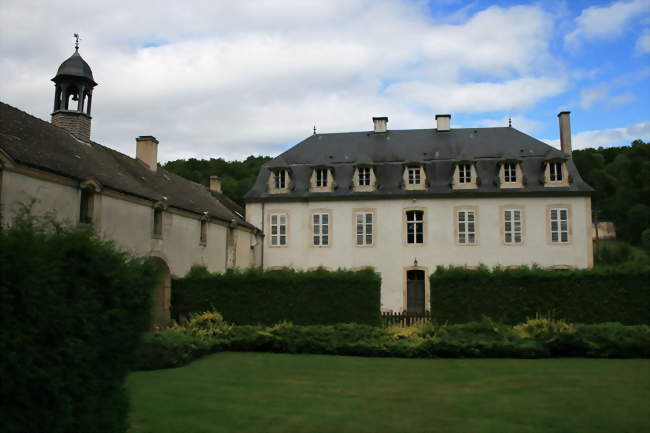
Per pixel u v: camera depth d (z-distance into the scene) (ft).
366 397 34.60
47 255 20.95
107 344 23.73
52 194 52.16
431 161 109.91
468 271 64.90
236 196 190.29
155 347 45.78
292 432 26.71
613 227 220.64
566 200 101.71
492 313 63.31
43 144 58.90
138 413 29.91
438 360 51.72
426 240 104.99
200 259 84.99
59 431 20.06
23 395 18.61
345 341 55.93
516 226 102.58
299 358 52.85
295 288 68.59
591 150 273.13
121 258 26.12
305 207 110.22
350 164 113.19
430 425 27.96
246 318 69.15
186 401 33.01
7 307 18.03
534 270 64.39
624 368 46.11
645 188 220.02
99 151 76.54
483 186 104.99
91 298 22.98
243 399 33.81
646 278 61.41
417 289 105.40
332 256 107.65
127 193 63.82
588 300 62.18
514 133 114.01
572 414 30.04
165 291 72.90
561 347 53.62
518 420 28.84
